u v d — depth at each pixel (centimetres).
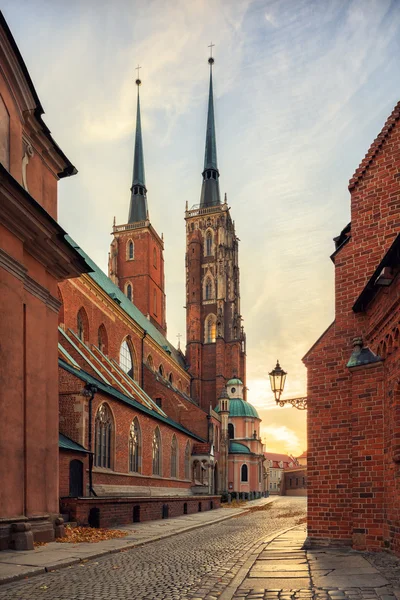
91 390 3183
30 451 1711
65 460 2788
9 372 1603
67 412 3128
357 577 1034
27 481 1673
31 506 1686
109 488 3497
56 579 1109
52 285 1992
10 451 1575
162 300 9562
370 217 1609
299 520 3356
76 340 4334
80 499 2245
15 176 1758
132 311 6944
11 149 1747
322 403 1606
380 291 1398
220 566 1276
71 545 1653
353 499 1447
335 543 1509
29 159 1905
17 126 1789
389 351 1355
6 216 1620
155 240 9388
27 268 1800
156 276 9331
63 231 1881
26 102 1823
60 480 2723
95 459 3350
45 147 1980
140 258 9012
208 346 9425
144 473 4344
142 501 2881
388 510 1351
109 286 6431
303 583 994
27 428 1702
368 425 1453
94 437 3319
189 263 9688
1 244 1614
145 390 6419
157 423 4794
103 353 5197
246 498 9344
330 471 1557
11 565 1230
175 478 5334
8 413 1582
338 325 1623
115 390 4081
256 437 10525
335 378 1600
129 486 3931
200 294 9619
